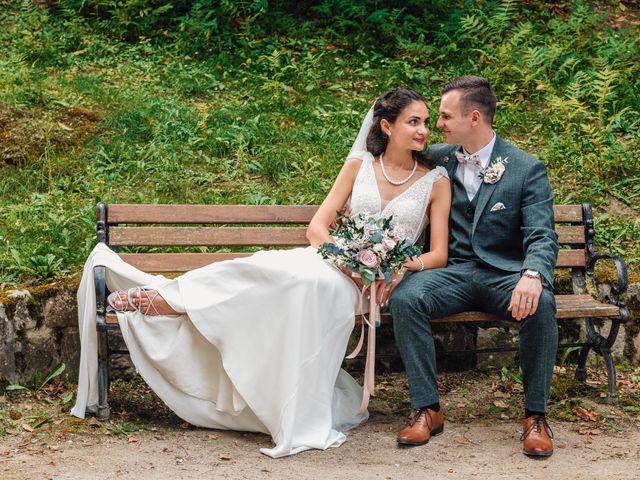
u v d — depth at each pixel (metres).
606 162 6.33
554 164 6.45
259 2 8.57
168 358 4.08
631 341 5.09
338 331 4.09
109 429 4.04
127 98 7.14
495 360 5.05
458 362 5.02
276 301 4.00
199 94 7.59
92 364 4.14
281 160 6.33
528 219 4.29
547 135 6.85
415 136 4.41
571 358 5.09
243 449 3.90
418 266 4.32
